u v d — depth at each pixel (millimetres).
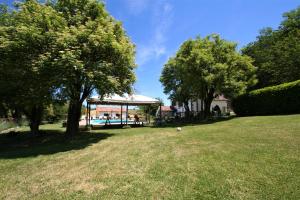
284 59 29688
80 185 6082
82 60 13266
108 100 25062
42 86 13336
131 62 15508
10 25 14289
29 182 6590
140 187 5672
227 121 20312
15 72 13125
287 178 5555
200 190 5289
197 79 23781
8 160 9656
